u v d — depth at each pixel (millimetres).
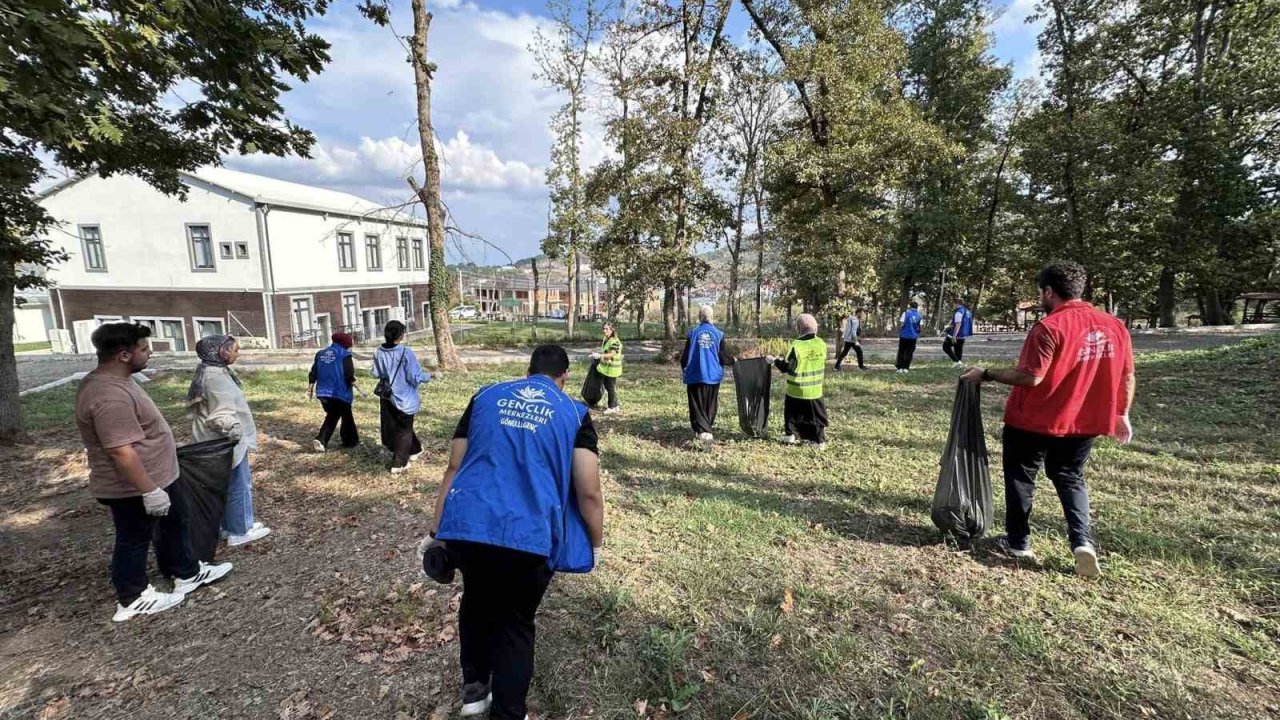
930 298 32062
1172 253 21391
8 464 7195
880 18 15312
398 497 5418
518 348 23031
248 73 3885
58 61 2764
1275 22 19797
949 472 3943
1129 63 22656
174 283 24109
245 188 24203
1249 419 6594
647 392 10961
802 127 17625
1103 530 4039
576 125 21891
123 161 5465
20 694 2812
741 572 3693
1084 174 21344
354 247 28562
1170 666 2656
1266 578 3326
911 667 2691
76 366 18484
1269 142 21016
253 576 3971
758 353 17375
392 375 5977
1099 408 3299
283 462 6668
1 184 5051
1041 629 2967
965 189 27984
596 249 16891
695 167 14805
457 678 2791
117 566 3457
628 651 2922
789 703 2521
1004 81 26688
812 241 16266
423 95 13664
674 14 14500
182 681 2863
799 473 5746
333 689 2752
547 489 2146
